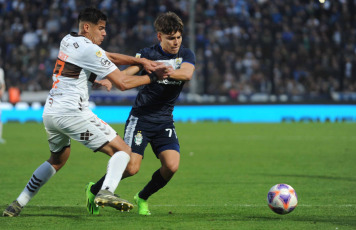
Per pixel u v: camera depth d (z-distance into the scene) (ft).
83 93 48.62
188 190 73.31
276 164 102.94
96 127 48.55
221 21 248.11
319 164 102.37
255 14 255.70
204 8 253.24
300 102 221.25
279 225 47.85
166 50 55.11
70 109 47.73
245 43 233.14
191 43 208.74
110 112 214.48
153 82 53.67
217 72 224.53
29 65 229.04
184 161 108.37
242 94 222.69
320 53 234.38
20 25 244.01
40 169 51.83
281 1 254.06
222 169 96.43
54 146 50.96
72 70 48.01
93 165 102.83
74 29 243.40
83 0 252.01
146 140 54.75
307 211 56.24
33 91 222.69
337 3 248.73
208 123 212.43
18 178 85.10
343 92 226.17
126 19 247.29
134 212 56.44
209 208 58.85
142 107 54.75
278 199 51.62
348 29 240.32
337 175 87.92
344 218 51.83
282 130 181.27
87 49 47.70
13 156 115.14
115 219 51.31
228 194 69.82
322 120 221.87
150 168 100.07
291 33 239.09
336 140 149.59
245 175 88.53
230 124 207.92
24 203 52.44
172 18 53.26
